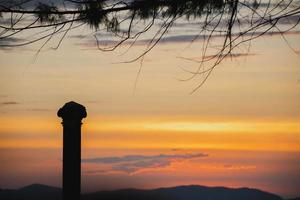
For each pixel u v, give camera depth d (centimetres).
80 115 1189
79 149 1189
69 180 1185
